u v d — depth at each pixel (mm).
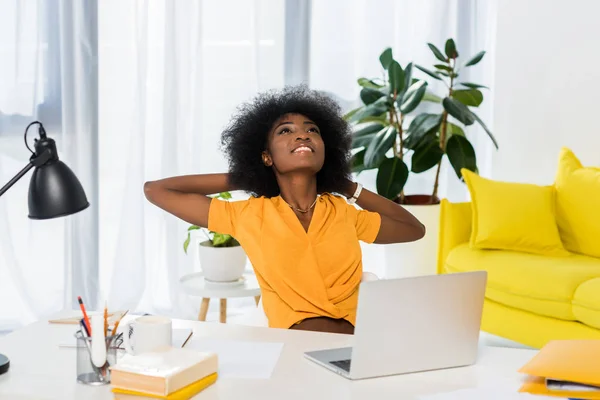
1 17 3932
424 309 1712
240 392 1605
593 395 1567
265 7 4273
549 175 4332
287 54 4324
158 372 1561
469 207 3943
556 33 4227
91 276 4148
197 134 4199
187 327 2020
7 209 4012
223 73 4254
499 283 3529
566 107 4250
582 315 3201
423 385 1663
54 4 3992
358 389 1634
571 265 3498
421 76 4461
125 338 1746
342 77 4395
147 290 4246
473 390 1636
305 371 1729
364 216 2473
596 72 4164
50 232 4078
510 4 4305
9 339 1934
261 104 2500
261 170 2482
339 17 4355
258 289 3270
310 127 2395
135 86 4098
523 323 3451
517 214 3744
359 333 1662
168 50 4086
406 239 2555
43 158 1864
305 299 2279
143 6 4051
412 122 4113
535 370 1627
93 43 4039
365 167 4004
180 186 2449
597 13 4125
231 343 1897
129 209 4125
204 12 4215
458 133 4352
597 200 3715
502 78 4367
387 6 4383
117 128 4125
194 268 4301
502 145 4414
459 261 3768
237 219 2363
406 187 4555
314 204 2428
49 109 4055
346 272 2346
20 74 3967
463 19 4434
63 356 1813
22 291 4031
